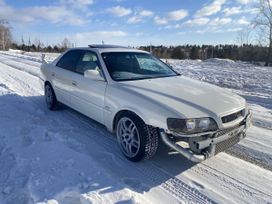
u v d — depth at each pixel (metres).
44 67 6.31
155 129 3.49
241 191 3.14
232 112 3.50
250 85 11.10
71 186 2.99
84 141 4.37
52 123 5.13
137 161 3.70
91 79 4.46
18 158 3.56
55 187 2.95
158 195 3.02
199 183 3.29
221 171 3.59
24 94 7.50
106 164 3.66
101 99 4.22
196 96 3.66
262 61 38.38
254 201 2.96
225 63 29.86
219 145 3.41
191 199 2.97
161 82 4.19
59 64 5.76
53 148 3.87
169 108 3.27
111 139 4.48
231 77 13.95
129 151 3.78
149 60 5.09
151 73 4.68
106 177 3.22
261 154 4.12
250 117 3.98
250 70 19.53
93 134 4.66
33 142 4.09
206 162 3.83
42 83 9.29
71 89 5.11
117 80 4.16
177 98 3.52
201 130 3.21
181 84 4.19
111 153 3.98
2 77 10.24
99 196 2.83
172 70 5.17
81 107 4.89
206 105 3.42
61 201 2.75
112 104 3.98
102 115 4.28
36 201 2.70
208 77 13.71
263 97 8.30
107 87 4.11
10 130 4.56
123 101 3.75
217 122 3.29
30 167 3.34
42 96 7.36
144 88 3.82
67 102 5.39
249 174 3.52
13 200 2.77
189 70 17.83
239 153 4.15
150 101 3.45
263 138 4.79
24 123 4.97
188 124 3.13
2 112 5.61
